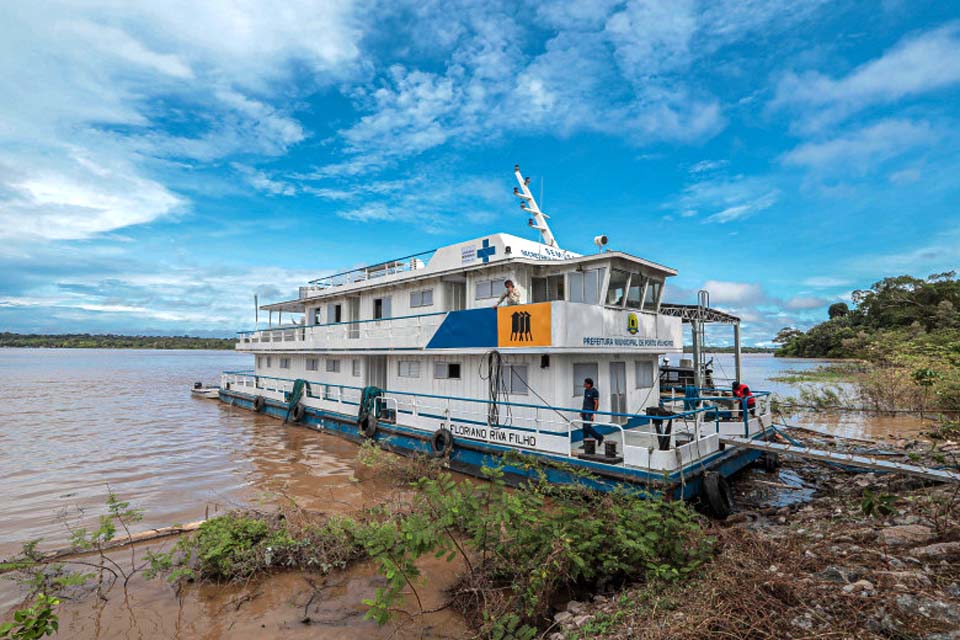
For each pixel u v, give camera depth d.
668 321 14.88
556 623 5.88
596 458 10.39
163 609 6.70
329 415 18.70
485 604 6.09
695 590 5.62
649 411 11.97
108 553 8.45
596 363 12.79
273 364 25.12
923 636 4.09
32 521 10.16
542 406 11.19
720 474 10.12
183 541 7.83
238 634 6.13
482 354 13.45
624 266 12.96
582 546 6.31
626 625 5.20
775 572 5.50
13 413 26.03
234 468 14.22
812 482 12.55
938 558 5.64
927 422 19.62
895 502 8.44
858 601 4.68
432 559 8.03
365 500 11.30
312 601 6.88
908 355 26.19
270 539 8.02
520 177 16.69
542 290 14.28
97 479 13.17
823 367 49.03
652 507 7.08
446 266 15.34
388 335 15.84
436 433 13.65
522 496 7.45
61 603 6.82
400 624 6.26
